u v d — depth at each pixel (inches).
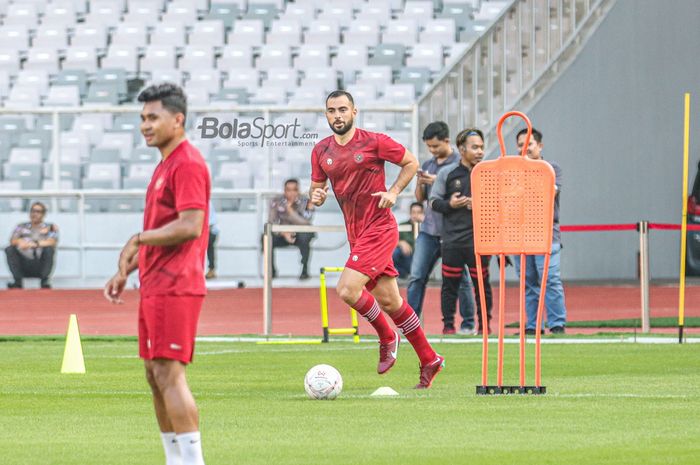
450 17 2463.1
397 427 584.7
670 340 1141.7
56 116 1883.6
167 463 456.4
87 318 1524.4
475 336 1186.0
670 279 1950.1
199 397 718.5
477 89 1795.0
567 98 1873.8
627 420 604.1
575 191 1888.5
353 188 782.5
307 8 2508.6
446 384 792.3
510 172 678.5
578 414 626.2
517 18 1830.7
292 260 1897.1
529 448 519.5
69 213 1918.1
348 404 676.7
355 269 772.6
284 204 1859.0
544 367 901.2
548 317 1206.9
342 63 2353.6
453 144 1776.6
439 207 1141.7
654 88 1941.4
